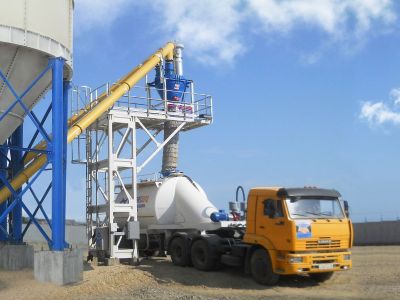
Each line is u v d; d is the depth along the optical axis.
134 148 23.41
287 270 15.88
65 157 18.72
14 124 17.83
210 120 26.00
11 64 16.39
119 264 22.00
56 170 16.53
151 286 16.66
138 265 21.67
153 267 20.59
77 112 24.64
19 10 16.20
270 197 16.77
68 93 19.22
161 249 23.11
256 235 17.12
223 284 17.09
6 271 19.09
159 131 26.66
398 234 43.25
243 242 18.17
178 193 23.00
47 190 18.80
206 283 17.27
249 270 17.62
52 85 16.94
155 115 24.34
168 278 17.97
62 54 17.36
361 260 25.48
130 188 24.92
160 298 14.66
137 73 24.61
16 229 20.81
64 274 16.08
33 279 16.95
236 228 20.34
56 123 16.72
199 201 21.91
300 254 15.91
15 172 21.00
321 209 16.64
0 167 21.08
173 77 26.81
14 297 14.62
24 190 16.59
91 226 24.22
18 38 16.05
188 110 25.58
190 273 19.02
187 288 16.41
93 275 18.14
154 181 23.86
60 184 16.53
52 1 17.22
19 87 16.95
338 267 16.38
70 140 21.00
